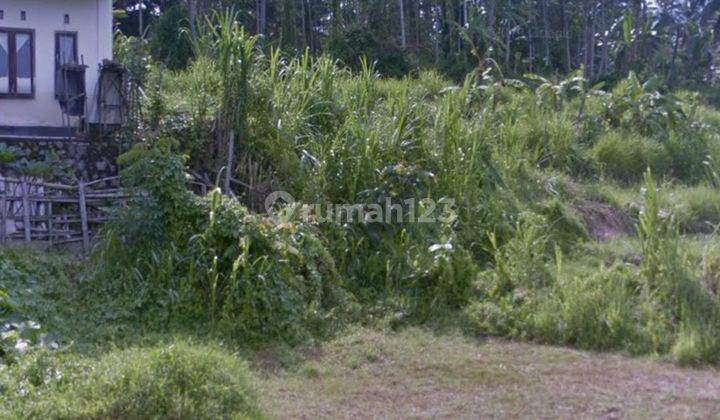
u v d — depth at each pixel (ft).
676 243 29.55
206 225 27.89
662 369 25.31
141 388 18.92
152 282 27.09
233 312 26.37
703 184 43.11
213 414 19.03
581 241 34.78
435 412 21.38
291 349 25.81
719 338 26.27
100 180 32.37
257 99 34.42
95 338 24.73
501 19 75.10
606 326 27.48
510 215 34.63
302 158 33.47
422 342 27.12
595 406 21.89
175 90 38.93
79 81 34.53
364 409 21.50
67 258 29.22
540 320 27.91
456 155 34.88
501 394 22.75
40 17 35.86
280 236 28.09
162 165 28.48
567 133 43.80
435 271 30.25
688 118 50.14
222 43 34.30
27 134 34.40
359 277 30.78
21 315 24.76
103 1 37.01
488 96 44.42
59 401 18.48
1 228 30.04
